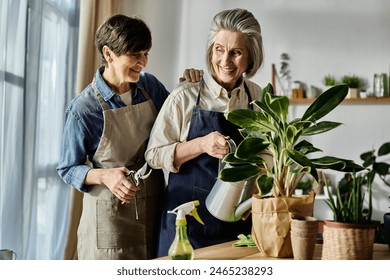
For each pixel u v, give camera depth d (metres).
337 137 5.44
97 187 2.41
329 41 5.47
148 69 5.84
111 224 2.40
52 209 3.95
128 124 2.41
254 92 2.32
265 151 1.79
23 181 3.26
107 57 2.31
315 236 1.48
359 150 5.39
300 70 5.51
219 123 2.22
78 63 4.11
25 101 3.31
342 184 5.00
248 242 1.79
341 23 5.45
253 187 1.79
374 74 5.29
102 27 2.29
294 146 1.69
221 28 2.07
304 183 5.09
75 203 4.05
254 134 1.71
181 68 5.82
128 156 2.43
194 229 2.19
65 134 2.40
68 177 2.38
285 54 5.52
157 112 2.53
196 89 2.26
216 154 1.95
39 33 3.44
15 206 3.16
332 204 1.44
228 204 1.78
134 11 5.78
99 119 2.38
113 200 2.39
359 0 5.42
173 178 2.27
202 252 1.69
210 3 5.76
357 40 5.41
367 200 5.24
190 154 2.11
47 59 3.79
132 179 2.27
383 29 5.37
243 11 2.08
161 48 5.84
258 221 1.61
